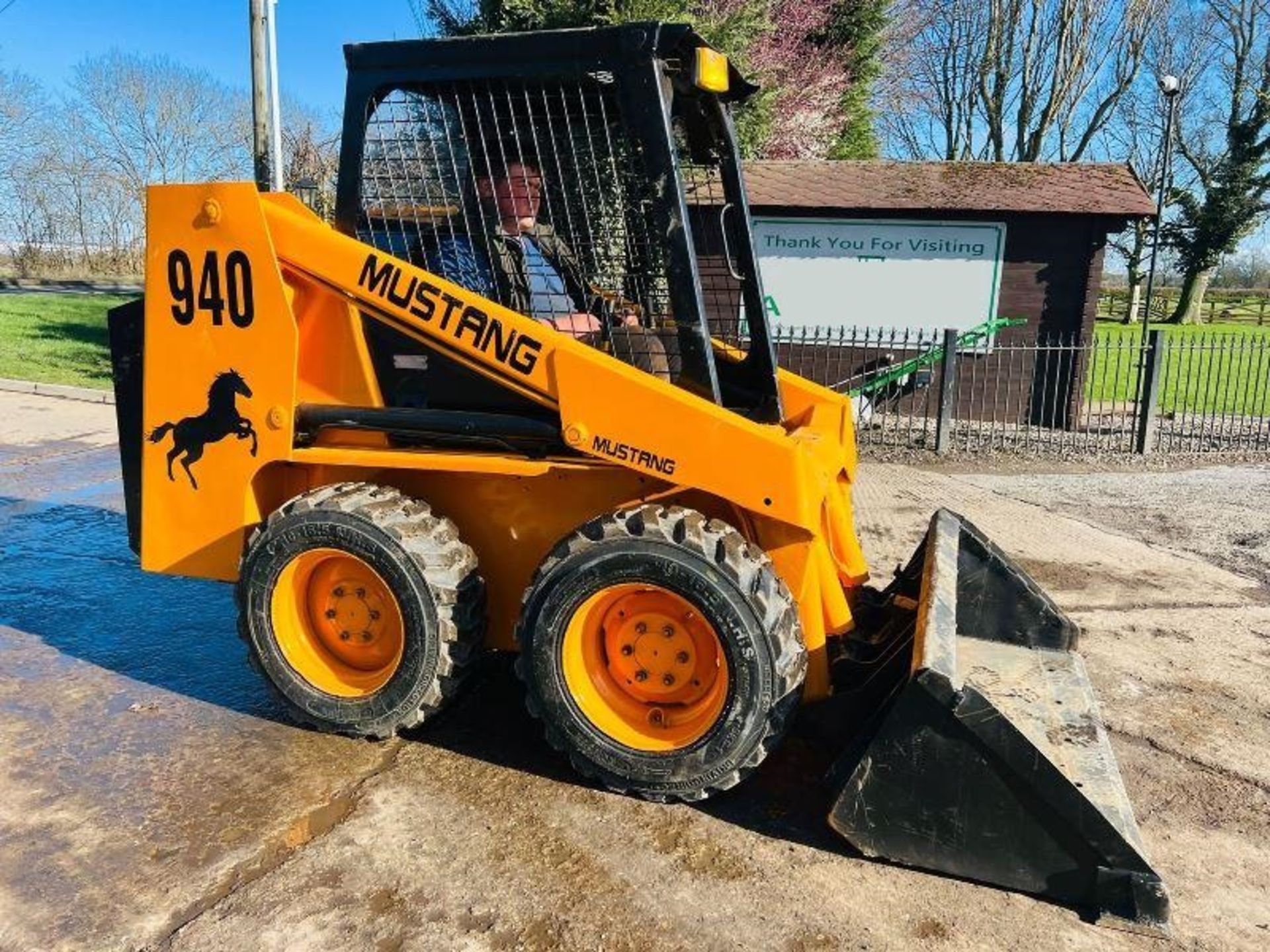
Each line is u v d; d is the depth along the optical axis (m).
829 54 19.30
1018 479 9.14
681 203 3.37
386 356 3.66
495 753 3.68
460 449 3.69
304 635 3.74
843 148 20.48
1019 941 2.74
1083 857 2.86
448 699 3.62
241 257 3.59
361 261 3.53
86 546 6.17
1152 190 36.03
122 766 3.52
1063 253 11.59
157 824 3.17
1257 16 32.09
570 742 3.36
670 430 3.26
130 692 4.13
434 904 2.83
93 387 11.77
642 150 3.37
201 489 3.80
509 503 3.72
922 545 4.20
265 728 3.83
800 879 2.99
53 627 4.84
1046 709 3.47
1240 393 15.96
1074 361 11.71
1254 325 32.16
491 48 3.41
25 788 3.37
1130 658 4.85
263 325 3.61
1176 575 6.23
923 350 11.72
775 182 12.31
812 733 3.55
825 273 12.02
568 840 3.15
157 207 3.67
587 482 3.62
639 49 3.27
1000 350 11.30
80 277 33.69
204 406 3.73
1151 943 2.76
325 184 5.78
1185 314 34.19
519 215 3.66
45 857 2.99
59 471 8.06
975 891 2.96
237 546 3.81
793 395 4.47
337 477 3.88
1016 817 2.89
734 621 3.10
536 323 3.42
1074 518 7.70
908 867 3.05
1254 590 5.98
